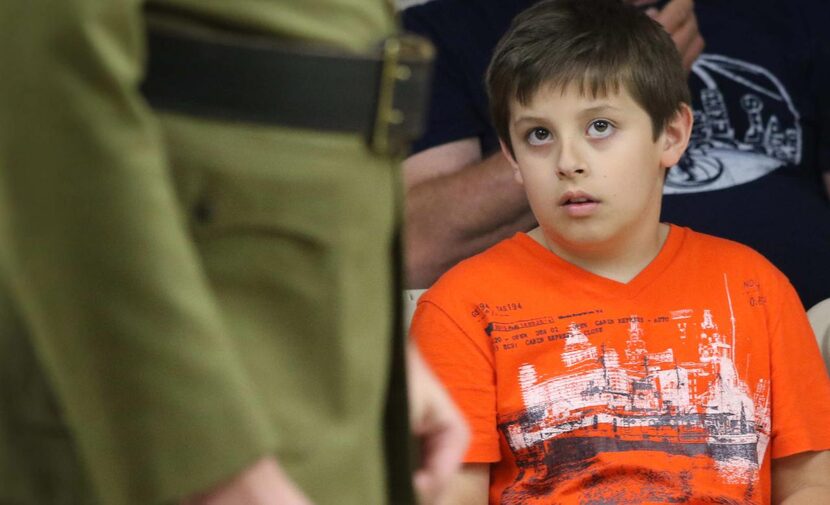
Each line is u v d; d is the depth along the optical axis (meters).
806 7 5.99
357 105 2.44
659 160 4.46
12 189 2.15
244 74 2.32
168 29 2.29
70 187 2.13
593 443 4.20
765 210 5.60
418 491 2.90
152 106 2.31
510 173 5.55
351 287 2.49
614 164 4.27
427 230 5.66
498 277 4.41
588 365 4.28
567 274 4.39
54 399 2.36
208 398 2.17
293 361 2.45
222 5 2.31
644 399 4.25
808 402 4.46
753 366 4.39
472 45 5.86
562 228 4.33
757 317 4.44
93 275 2.14
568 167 4.25
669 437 4.22
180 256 2.17
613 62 4.27
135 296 2.14
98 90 2.12
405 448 2.75
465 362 4.30
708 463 4.21
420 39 2.53
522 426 4.25
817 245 5.59
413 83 2.51
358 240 2.50
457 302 4.39
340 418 2.51
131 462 2.17
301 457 2.45
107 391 2.16
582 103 4.25
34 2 2.12
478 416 4.25
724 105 5.83
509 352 4.30
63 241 2.14
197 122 2.32
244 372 2.38
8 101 2.14
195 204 2.32
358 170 2.48
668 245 4.48
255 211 2.35
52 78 2.11
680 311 4.37
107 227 2.13
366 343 2.56
